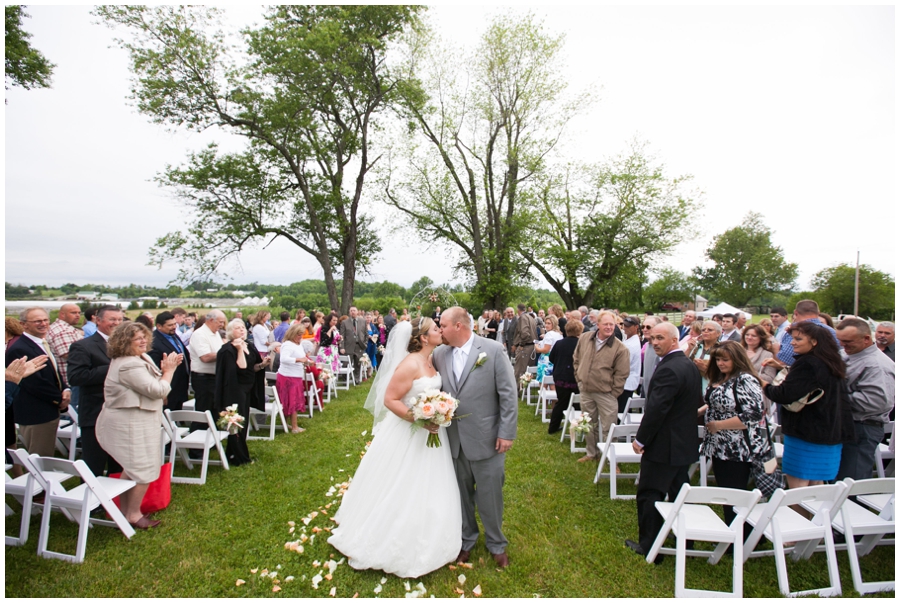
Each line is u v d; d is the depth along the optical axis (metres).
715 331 5.15
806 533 3.01
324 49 13.81
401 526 3.16
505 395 3.22
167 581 3.09
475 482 3.38
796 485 3.50
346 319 11.38
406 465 3.29
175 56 13.36
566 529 3.81
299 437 6.34
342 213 16.86
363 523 3.32
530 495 4.48
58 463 3.30
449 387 3.32
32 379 4.12
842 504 2.99
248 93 14.31
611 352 5.29
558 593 2.98
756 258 49.03
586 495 4.50
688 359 3.36
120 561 3.29
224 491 4.50
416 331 3.36
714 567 3.29
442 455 3.34
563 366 6.25
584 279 21.47
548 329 8.55
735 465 3.37
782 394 3.38
